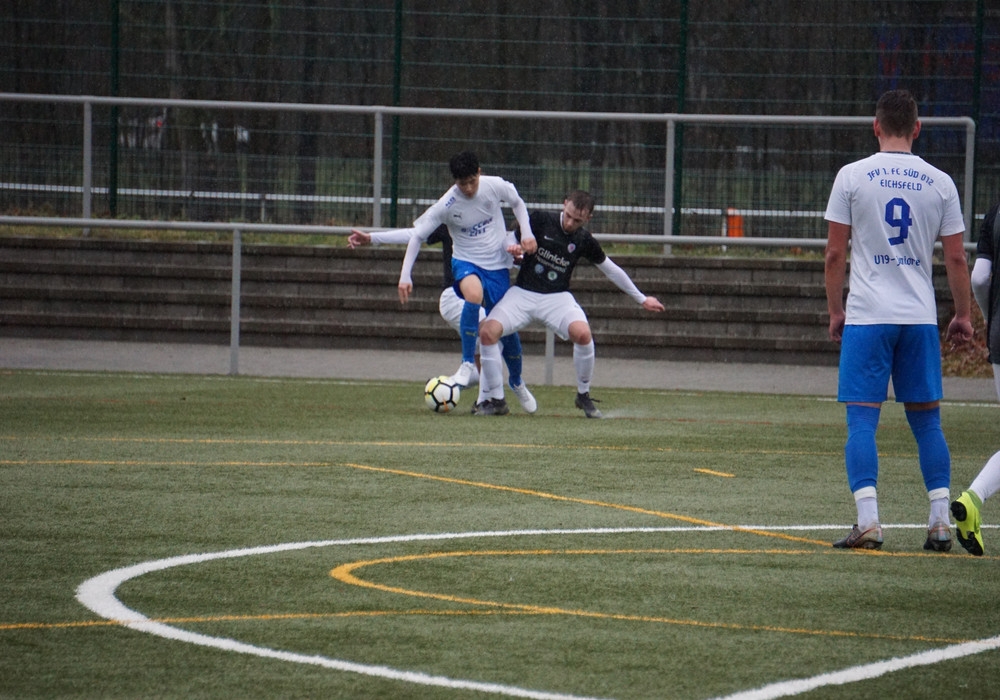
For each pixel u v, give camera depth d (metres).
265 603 14.62
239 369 48.38
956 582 16.23
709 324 54.88
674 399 41.31
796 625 14.02
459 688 11.63
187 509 20.42
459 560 17.09
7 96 50.78
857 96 59.56
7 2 62.56
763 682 11.90
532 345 54.88
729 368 52.25
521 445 28.92
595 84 61.12
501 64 61.38
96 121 61.22
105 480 23.03
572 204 34.56
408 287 35.25
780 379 48.91
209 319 56.16
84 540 17.94
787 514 21.08
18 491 21.77
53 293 56.25
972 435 33.22
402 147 59.81
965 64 58.44
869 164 18.52
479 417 34.75
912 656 12.84
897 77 59.25
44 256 57.50
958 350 52.25
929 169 18.50
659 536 19.02
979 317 53.12
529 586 15.68
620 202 58.59
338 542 18.09
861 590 15.72
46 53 62.53
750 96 60.16
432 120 60.12
